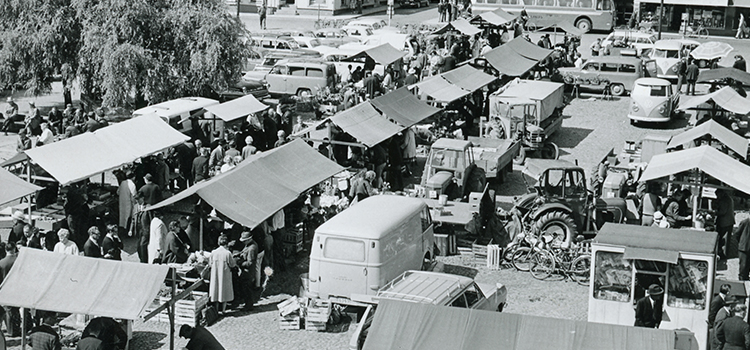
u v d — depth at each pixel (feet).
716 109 115.75
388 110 102.22
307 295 64.85
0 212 81.71
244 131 104.83
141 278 53.16
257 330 63.26
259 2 256.73
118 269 53.57
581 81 151.53
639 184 89.10
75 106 131.95
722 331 51.78
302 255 78.84
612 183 88.74
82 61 123.65
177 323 63.31
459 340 45.21
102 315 50.70
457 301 56.54
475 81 124.47
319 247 63.98
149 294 52.31
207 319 63.98
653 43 168.25
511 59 140.97
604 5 211.41
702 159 79.30
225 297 64.59
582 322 45.14
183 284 65.21
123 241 81.05
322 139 98.78
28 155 78.48
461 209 81.66
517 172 106.22
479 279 73.36
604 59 151.53
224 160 92.53
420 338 45.55
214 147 104.32
